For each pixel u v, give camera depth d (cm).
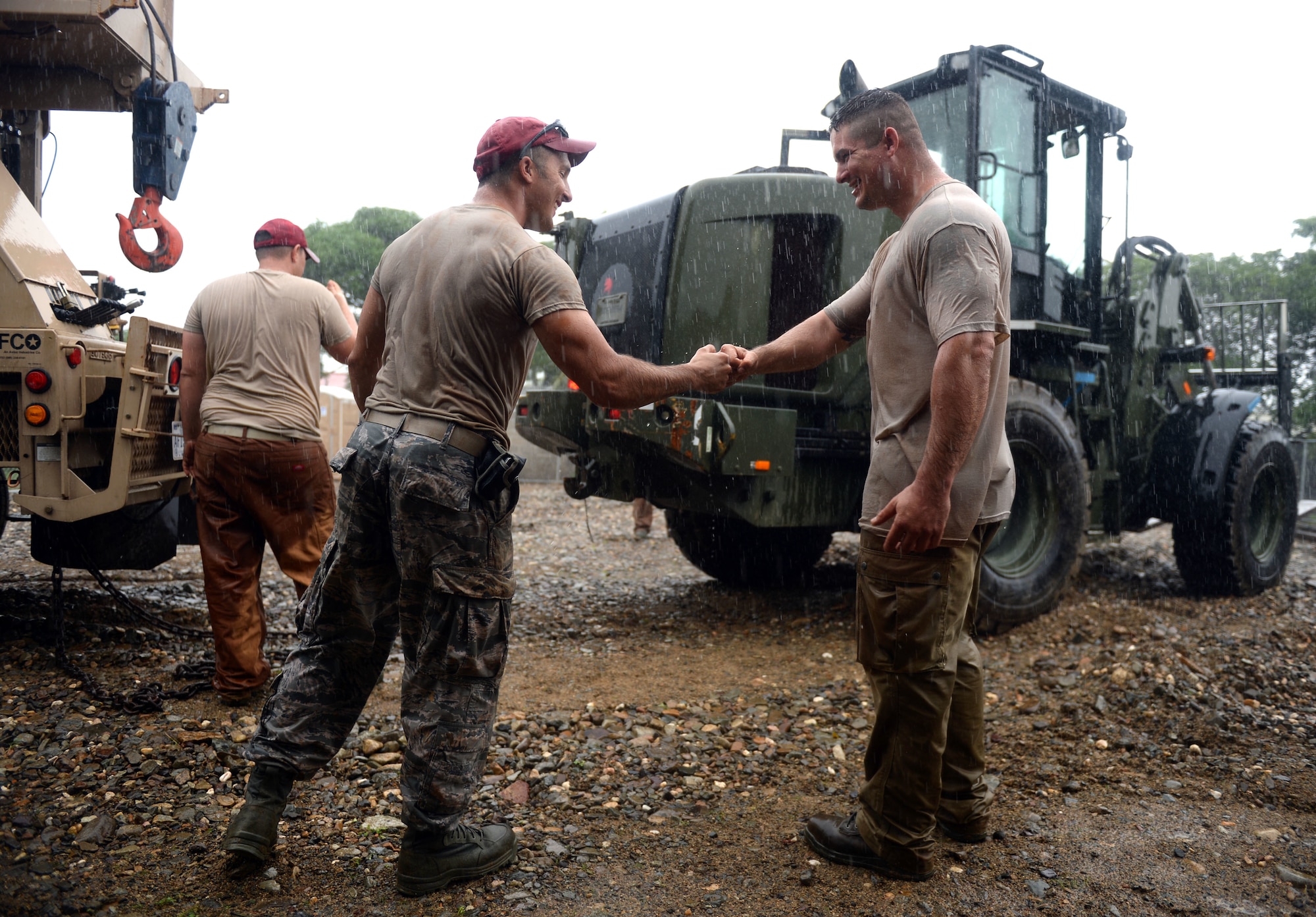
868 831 213
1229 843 231
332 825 227
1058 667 379
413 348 194
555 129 214
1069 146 521
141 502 368
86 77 498
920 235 198
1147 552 739
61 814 225
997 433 208
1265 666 384
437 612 192
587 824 235
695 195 438
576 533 829
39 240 380
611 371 196
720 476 418
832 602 531
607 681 363
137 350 342
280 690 205
